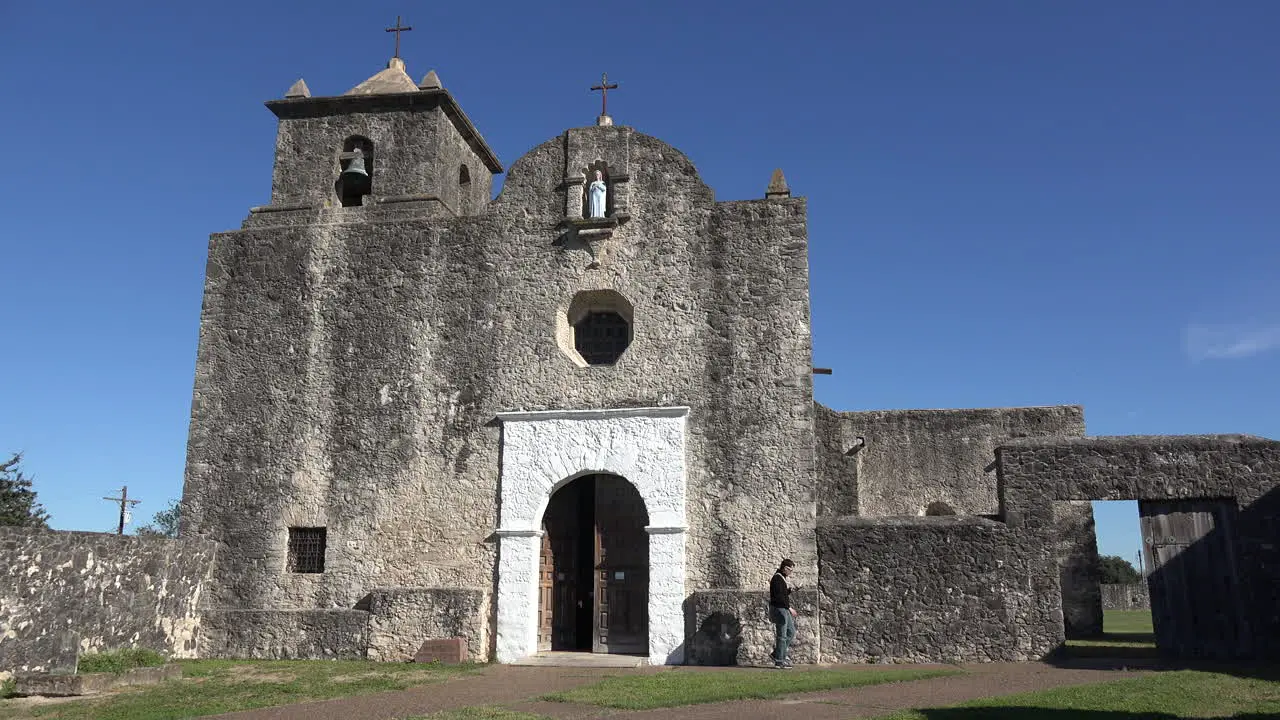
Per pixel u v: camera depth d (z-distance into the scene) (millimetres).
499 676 13531
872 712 9766
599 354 17469
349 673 13938
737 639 14820
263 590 16516
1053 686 11617
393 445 16828
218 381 17547
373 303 17484
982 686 11758
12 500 27000
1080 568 22406
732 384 16031
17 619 12180
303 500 16812
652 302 16625
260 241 18125
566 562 16578
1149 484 14945
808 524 15281
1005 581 14781
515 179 17562
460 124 19891
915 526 15180
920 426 24109
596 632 16000
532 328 16891
